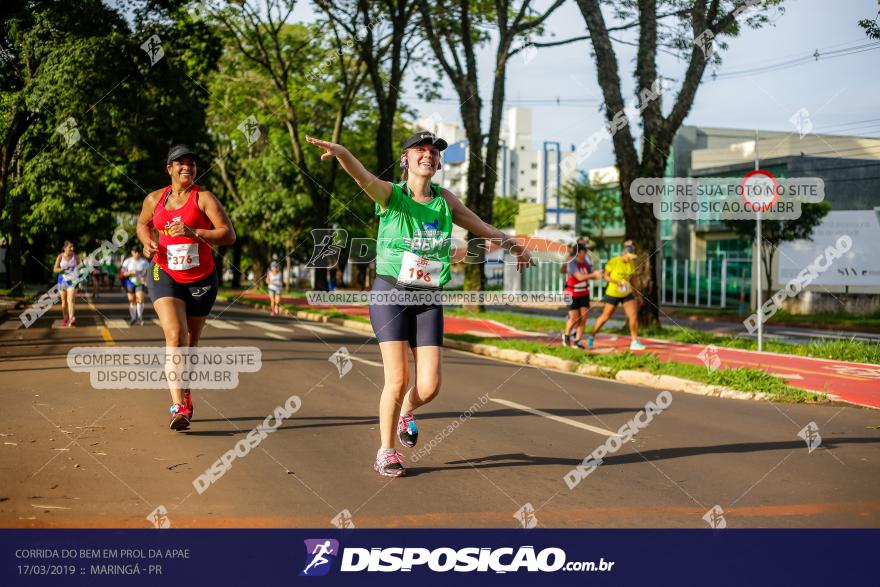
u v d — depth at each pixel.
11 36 21.33
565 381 10.41
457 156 70.12
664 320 28.45
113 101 23.33
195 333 6.66
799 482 5.02
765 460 5.67
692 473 5.23
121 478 4.82
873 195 29.92
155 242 6.14
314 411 7.41
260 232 45.41
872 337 20.44
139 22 23.47
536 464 5.43
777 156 34.75
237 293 47.41
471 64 24.12
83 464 5.15
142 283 19.30
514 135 108.69
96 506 4.25
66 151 25.39
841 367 12.26
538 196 107.88
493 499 4.53
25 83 22.06
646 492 4.73
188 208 6.20
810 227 28.50
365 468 5.23
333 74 34.31
